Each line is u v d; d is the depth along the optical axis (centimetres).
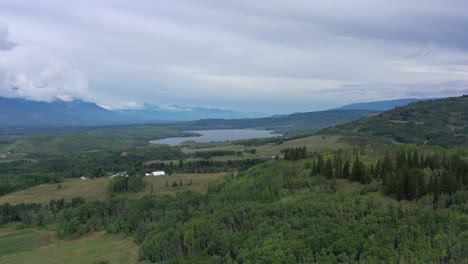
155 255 13762
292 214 13675
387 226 11806
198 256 13000
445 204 13450
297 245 11406
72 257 15150
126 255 14950
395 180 14662
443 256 10262
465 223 11375
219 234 13462
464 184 14512
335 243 11156
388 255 10494
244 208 15050
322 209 13425
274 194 16850
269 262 11031
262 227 13188
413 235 11256
